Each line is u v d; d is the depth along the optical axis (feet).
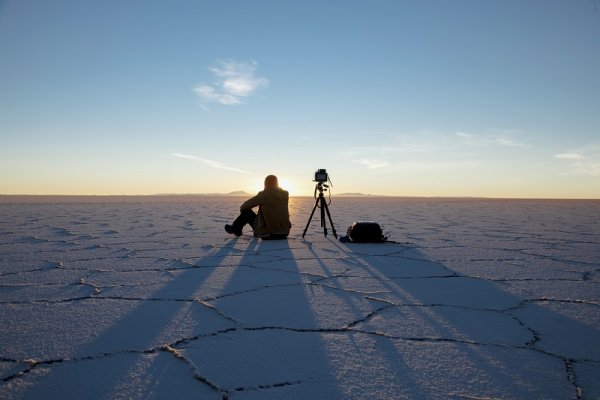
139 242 20.01
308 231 25.88
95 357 6.23
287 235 21.53
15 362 6.05
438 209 65.77
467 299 9.67
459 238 22.39
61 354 6.34
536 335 7.26
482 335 7.25
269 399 5.01
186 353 6.38
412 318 8.20
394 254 16.44
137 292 10.19
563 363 6.08
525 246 19.01
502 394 5.16
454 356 6.33
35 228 27.22
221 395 5.10
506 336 7.20
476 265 14.03
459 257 15.74
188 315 8.34
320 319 8.09
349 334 7.27
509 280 11.71
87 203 85.61
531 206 84.74
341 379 5.54
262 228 21.04
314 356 6.29
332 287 10.80
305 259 15.15
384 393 5.17
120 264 14.05
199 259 15.10
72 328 7.53
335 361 6.11
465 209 66.13
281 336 7.14
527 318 8.22
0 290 10.38
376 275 12.33
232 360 6.12
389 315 8.40
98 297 9.71
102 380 5.49
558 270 13.19
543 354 6.41
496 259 15.30
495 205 91.09
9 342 6.83
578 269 13.37
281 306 9.00
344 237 20.36
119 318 8.12
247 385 5.36
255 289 10.55
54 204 77.41
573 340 7.03
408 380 5.52
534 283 11.34
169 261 14.66
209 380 5.49
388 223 33.50
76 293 10.11
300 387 5.31
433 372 5.77
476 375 5.68
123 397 5.06
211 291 10.32
